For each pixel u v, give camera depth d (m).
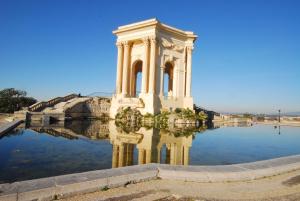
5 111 63.00
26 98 69.00
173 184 9.69
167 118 46.56
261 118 78.44
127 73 57.91
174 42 57.56
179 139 26.86
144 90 53.03
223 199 8.40
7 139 23.16
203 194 8.80
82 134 28.73
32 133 27.80
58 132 29.78
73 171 13.21
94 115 58.44
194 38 59.06
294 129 48.97
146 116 48.41
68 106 53.12
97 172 9.55
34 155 16.83
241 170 10.88
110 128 36.44
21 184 7.97
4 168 13.35
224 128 46.19
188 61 58.72
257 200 8.36
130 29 56.47
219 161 16.91
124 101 53.56
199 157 18.03
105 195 8.27
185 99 57.56
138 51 58.00
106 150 19.39
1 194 7.15
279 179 10.81
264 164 11.95
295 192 9.21
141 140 24.92
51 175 12.38
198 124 50.38
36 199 7.51
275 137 32.78
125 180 9.32
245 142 26.88
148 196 8.35
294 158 13.33
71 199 7.84
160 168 10.50
